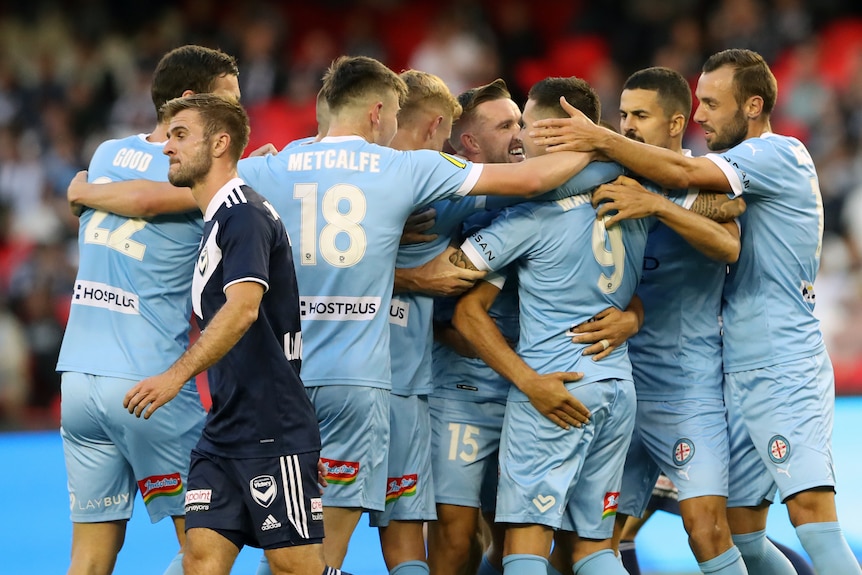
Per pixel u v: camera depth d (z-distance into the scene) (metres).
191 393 18.98
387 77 18.61
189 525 16.36
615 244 18.45
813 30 62.09
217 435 16.41
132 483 19.38
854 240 52.53
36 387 45.34
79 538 19.28
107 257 18.91
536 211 18.30
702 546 19.08
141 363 18.66
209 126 16.47
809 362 19.22
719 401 19.73
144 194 18.47
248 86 60.47
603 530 18.83
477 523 20.48
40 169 55.03
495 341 18.50
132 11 63.62
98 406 18.56
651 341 19.92
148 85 59.50
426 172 17.94
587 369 18.31
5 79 59.84
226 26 63.69
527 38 63.34
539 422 18.42
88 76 60.47
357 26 66.19
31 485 34.00
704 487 19.16
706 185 18.50
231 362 16.22
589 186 18.31
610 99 58.53
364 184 17.98
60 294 47.22
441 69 61.47
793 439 18.86
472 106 20.78
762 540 20.12
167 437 18.66
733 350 19.69
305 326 18.17
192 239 19.03
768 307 19.41
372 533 29.25
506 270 19.14
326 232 18.02
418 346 19.30
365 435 18.09
